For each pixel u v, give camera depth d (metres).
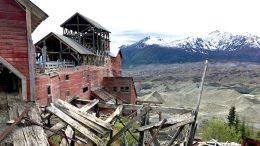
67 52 43.69
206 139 33.50
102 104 15.54
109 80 53.59
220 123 35.81
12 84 15.22
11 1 14.73
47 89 29.06
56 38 43.25
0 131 8.59
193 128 13.66
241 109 85.19
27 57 15.12
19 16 14.90
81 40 57.03
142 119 14.02
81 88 41.03
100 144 9.81
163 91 130.75
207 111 82.12
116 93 53.06
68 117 11.02
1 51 14.73
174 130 31.41
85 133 10.04
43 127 9.22
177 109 14.22
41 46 44.19
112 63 64.44
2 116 10.08
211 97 107.56
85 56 46.91
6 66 13.74
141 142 12.41
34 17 16.02
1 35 14.69
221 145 24.97
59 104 12.60
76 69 39.00
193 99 102.75
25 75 15.02
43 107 12.38
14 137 8.16
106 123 11.42
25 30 15.01
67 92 35.56
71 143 10.56
